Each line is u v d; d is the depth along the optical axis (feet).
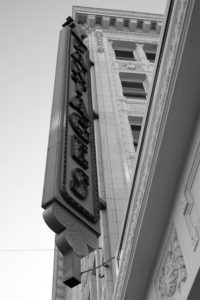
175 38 21.62
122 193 43.68
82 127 33.32
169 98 22.07
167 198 24.18
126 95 70.13
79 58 46.75
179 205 23.08
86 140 32.09
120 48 87.71
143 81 75.05
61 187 24.06
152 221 24.73
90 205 26.53
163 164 23.30
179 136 22.71
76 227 23.38
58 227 22.66
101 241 39.34
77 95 37.65
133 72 75.61
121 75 74.90
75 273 20.68
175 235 23.20
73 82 39.88
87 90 41.75
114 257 34.76
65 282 20.76
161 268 24.79
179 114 22.27
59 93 35.42
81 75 42.73
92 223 25.08
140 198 24.91
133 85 73.67
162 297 23.90
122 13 94.17
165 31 25.43
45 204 23.26
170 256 23.56
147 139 24.90
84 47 51.85
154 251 25.63
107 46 84.58
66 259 21.59
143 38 91.09
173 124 22.40
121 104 64.28
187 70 21.31
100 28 93.20
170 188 23.98
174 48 21.65
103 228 38.93
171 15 24.53
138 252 25.43
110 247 36.63
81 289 59.26
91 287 45.47
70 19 58.95
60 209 23.22
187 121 22.45
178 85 21.62
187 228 21.36
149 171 23.77
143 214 24.54
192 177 21.77
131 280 26.27
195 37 20.68
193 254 19.99
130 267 26.00
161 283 24.36
